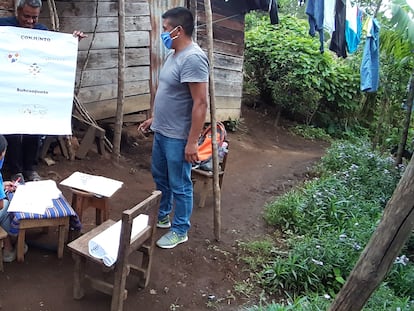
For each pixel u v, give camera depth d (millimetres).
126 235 2639
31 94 4051
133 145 6301
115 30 6094
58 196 3404
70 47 4117
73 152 5289
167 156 3570
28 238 3518
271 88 10539
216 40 8016
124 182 5082
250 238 4309
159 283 3344
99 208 3502
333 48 6824
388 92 8688
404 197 2018
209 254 3857
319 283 3639
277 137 9641
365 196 5629
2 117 3988
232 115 8797
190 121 3512
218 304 3266
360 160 6863
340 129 11242
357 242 4121
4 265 3199
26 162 4371
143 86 6668
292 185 6117
